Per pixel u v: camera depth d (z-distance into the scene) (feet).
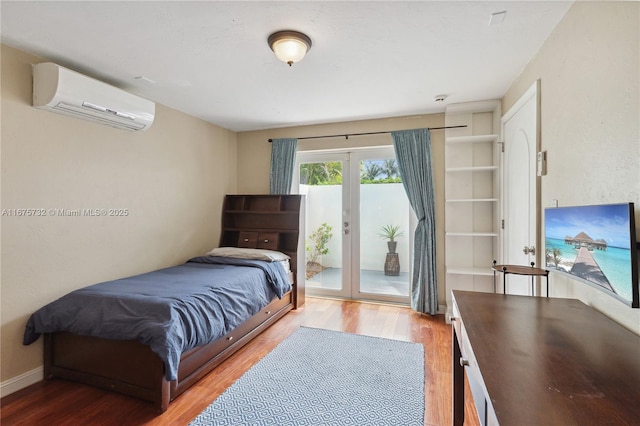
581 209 4.76
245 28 6.22
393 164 13.03
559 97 6.04
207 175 13.01
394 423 5.88
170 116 11.12
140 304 6.73
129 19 5.89
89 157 8.40
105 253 8.82
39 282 7.29
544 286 6.84
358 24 6.10
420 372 7.70
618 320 4.24
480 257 11.39
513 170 9.04
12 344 6.84
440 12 5.74
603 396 2.58
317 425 5.82
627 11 4.02
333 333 10.11
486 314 4.56
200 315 7.11
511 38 6.65
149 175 10.27
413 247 12.39
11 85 6.81
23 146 7.00
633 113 3.93
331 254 13.99
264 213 13.53
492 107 10.85
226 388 7.06
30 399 6.60
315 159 14.07
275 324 10.93
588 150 4.99
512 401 2.52
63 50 7.05
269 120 12.85
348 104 10.89
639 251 3.81
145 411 6.25
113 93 8.09
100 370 6.82
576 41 5.38
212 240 13.33
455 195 11.55
